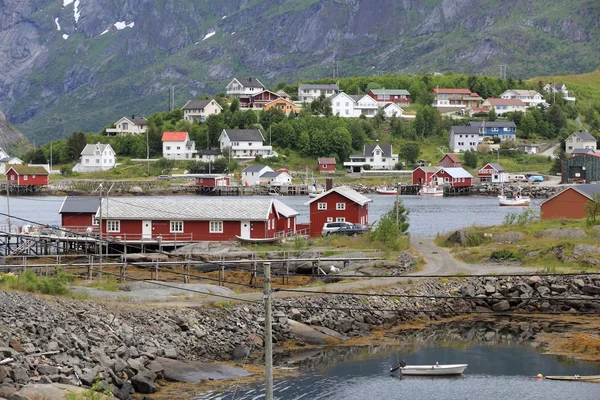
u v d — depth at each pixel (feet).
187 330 221.25
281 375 207.41
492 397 195.72
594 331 259.60
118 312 219.00
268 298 142.72
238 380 200.85
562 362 225.35
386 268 307.37
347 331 250.16
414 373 211.00
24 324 192.44
